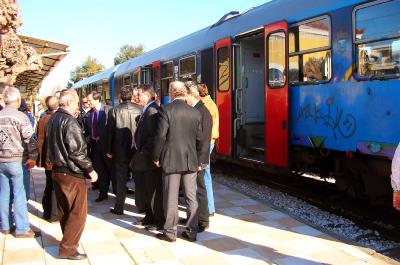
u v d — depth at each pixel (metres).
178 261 4.96
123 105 6.98
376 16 6.17
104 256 5.14
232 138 9.82
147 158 5.94
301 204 7.73
